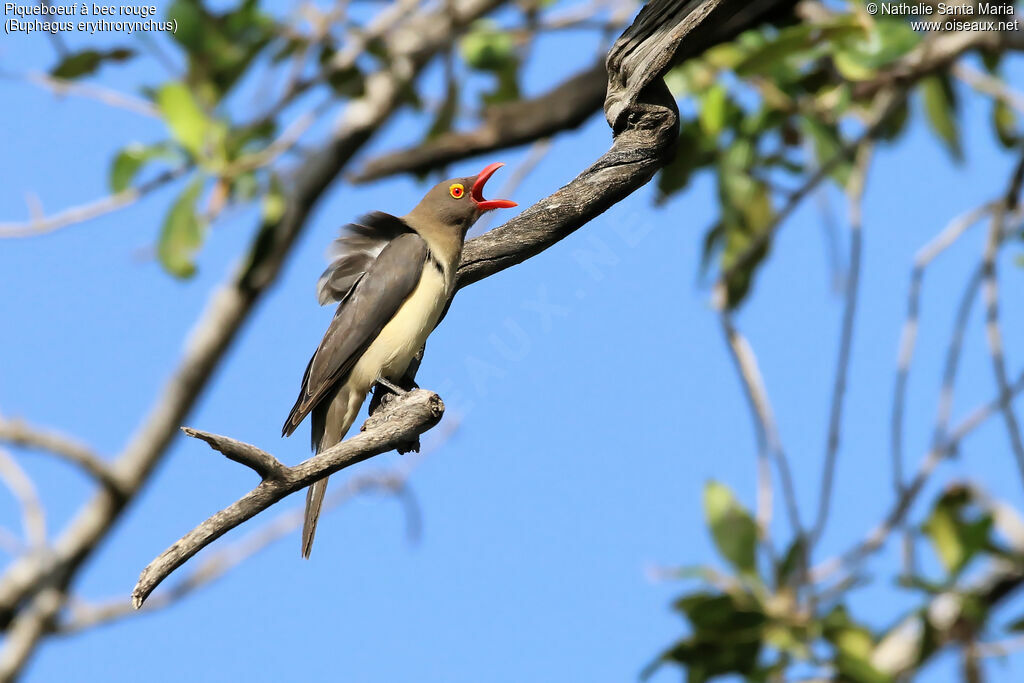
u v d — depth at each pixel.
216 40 12.07
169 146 11.69
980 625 9.69
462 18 13.86
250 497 6.04
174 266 11.54
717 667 9.77
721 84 11.97
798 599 9.62
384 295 9.53
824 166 10.70
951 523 10.45
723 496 10.16
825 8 11.43
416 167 11.60
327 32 12.98
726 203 12.11
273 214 12.05
